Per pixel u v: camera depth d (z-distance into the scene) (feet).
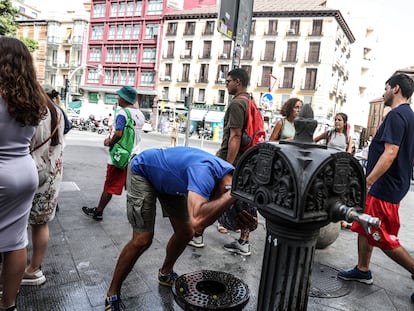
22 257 7.02
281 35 129.29
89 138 65.16
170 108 147.54
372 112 180.34
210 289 7.59
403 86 9.57
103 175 25.48
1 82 6.11
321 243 12.91
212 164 6.60
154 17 149.59
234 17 18.02
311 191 4.70
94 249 11.38
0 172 6.27
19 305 7.90
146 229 7.70
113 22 158.71
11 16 69.77
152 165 7.53
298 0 141.49
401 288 10.55
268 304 5.39
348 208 4.84
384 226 9.67
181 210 8.52
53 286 8.86
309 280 5.33
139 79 154.81
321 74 124.16
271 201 5.06
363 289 10.23
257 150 5.32
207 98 140.46
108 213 15.58
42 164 8.14
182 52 145.18
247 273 10.60
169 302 8.55
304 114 5.13
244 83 12.32
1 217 6.59
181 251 9.04
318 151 4.89
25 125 6.45
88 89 161.79
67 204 16.51
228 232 14.26
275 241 5.23
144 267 10.36
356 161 5.27
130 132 13.75
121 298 8.57
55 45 169.07
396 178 9.45
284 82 129.49
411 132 9.34
